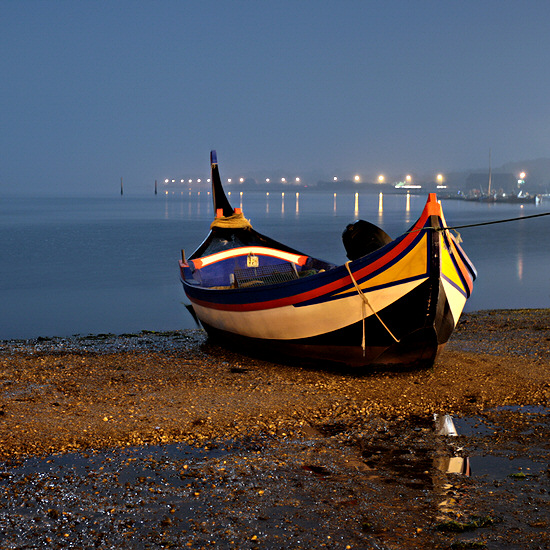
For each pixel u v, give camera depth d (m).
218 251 17.58
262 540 5.63
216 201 21.19
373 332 10.68
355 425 8.63
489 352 12.81
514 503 6.27
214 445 7.91
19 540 5.61
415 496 6.47
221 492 6.58
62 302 23.58
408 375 11.05
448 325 10.88
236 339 13.48
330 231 60.31
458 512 6.09
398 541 5.59
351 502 6.35
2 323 19.78
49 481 6.84
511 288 26.22
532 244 46.66
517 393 9.98
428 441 8.05
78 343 15.08
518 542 5.53
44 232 60.53
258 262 16.78
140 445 7.90
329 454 7.63
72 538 5.65
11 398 9.66
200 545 5.55
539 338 14.34
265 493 6.56
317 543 5.57
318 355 11.55
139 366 11.99
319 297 10.84
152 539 5.64
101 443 7.93
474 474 7.01
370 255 10.09
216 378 11.01
